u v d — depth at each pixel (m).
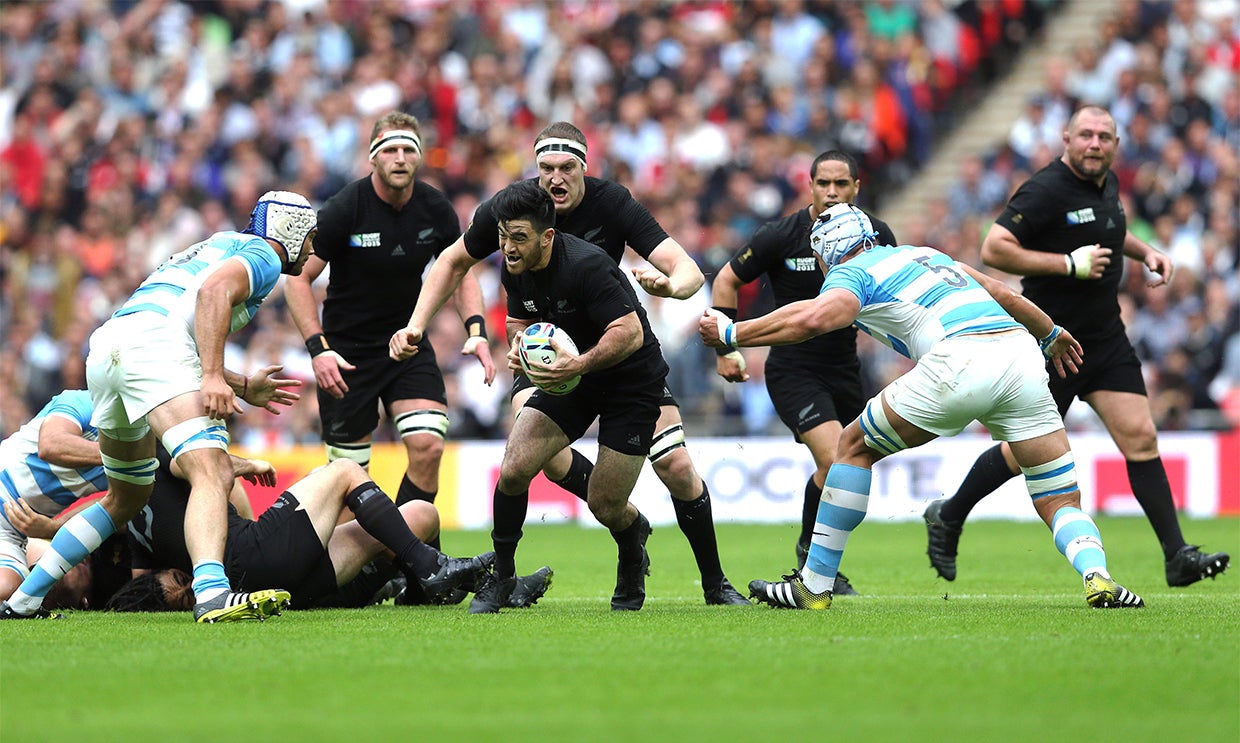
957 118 77.31
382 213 32.59
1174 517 32.47
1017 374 24.50
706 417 62.41
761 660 18.84
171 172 74.75
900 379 24.83
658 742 14.02
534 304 24.62
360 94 74.00
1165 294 63.72
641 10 78.06
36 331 69.88
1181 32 73.12
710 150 70.69
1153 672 17.80
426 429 33.03
